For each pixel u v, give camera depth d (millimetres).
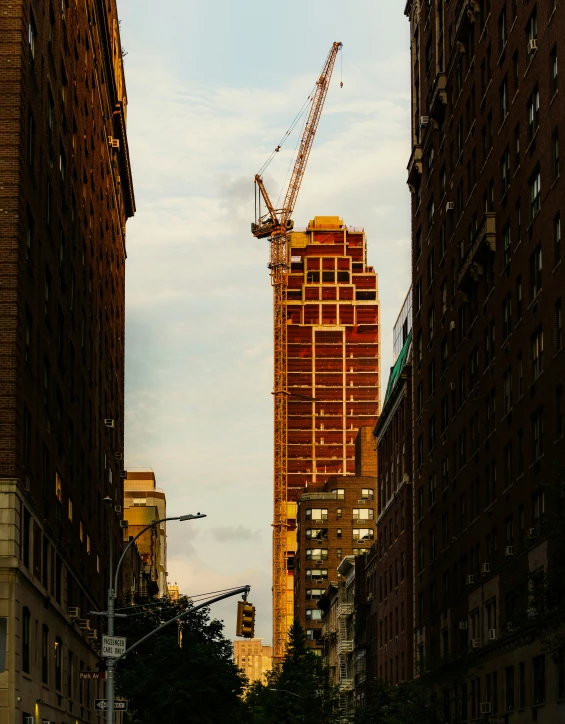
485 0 71562
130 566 124750
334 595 158875
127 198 116938
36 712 51469
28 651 50188
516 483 59906
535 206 57875
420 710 72125
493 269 67312
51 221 60031
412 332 97750
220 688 69250
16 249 49062
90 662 74500
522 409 59188
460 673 69562
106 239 94688
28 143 52375
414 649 92625
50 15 60312
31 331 53062
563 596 40500
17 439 48594
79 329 72688
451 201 80812
